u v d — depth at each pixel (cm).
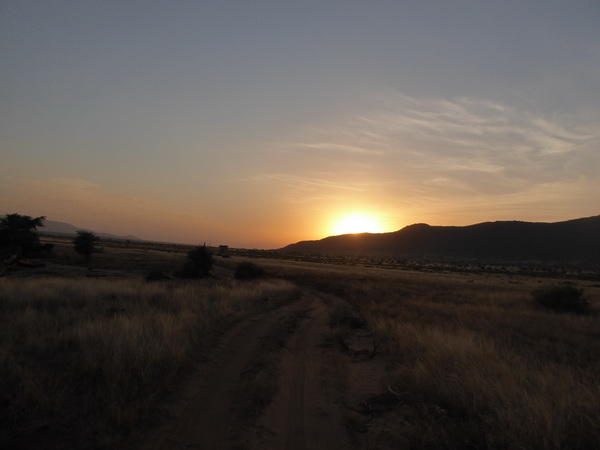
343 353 1237
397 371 942
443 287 3988
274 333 1419
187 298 1909
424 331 1350
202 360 998
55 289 1877
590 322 1847
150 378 778
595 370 947
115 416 612
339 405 787
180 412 693
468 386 724
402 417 686
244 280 3781
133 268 4741
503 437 546
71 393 689
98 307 1505
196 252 3738
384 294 3041
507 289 4022
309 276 4816
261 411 720
